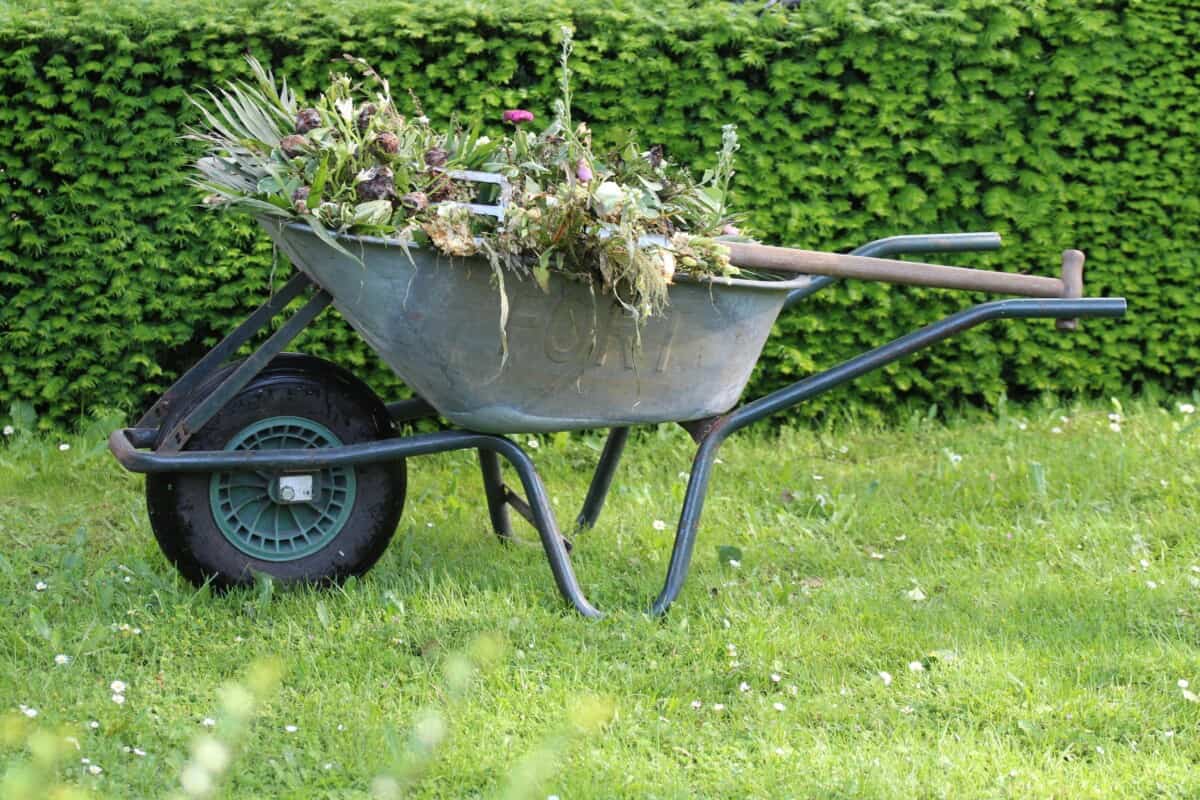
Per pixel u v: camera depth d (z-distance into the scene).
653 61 5.50
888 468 5.43
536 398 3.63
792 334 5.80
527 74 5.62
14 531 4.52
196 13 5.35
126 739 3.09
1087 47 5.71
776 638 3.74
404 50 5.40
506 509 4.50
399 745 3.04
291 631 3.65
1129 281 5.91
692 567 4.37
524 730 3.18
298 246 3.48
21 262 5.38
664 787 2.94
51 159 5.31
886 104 5.61
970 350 5.91
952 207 5.86
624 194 3.39
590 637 3.71
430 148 3.69
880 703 3.38
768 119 5.61
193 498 3.72
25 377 5.48
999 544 4.58
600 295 3.47
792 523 4.83
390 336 3.51
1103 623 3.84
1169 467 5.20
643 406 3.72
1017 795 2.94
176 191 5.39
